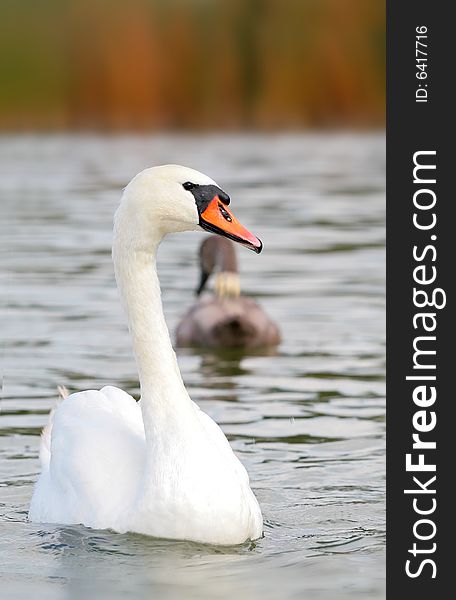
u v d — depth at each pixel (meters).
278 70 46.59
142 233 9.91
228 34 46.44
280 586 8.76
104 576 8.94
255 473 11.66
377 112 46.62
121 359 15.96
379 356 16.34
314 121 46.88
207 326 17.52
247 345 17.34
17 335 17.19
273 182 33.88
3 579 8.92
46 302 19.27
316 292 20.20
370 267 22.02
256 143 44.09
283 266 22.27
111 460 9.87
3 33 46.19
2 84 46.12
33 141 45.06
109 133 46.06
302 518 10.41
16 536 9.78
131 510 9.56
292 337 17.55
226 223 9.78
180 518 9.43
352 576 8.99
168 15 46.28
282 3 46.56
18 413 13.66
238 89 46.59
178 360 16.75
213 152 41.06
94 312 18.59
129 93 46.00
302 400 14.28
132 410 10.46
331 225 26.58
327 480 11.45
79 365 15.65
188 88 46.44
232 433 12.97
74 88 46.03
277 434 12.91
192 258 23.64
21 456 12.23
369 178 34.75
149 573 8.98
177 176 9.84
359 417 13.51
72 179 34.47
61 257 22.91
